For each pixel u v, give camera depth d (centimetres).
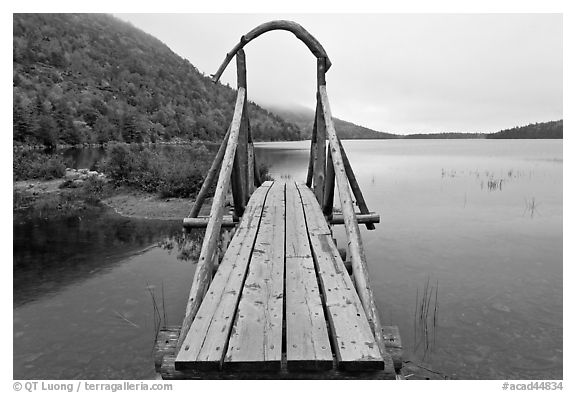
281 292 283
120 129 7138
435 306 519
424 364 393
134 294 550
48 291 559
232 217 611
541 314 496
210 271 321
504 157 3766
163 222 961
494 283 598
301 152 4878
